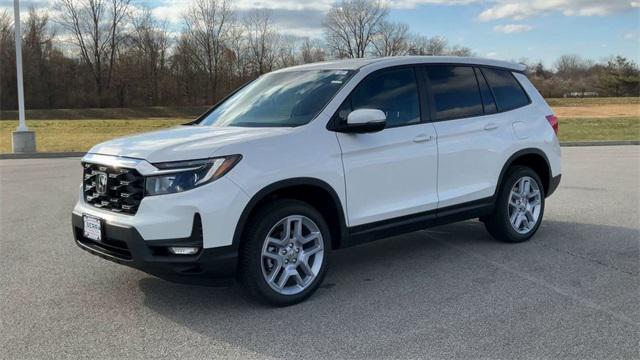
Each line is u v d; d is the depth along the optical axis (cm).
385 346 384
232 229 418
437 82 569
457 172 565
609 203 878
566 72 9512
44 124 3772
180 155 414
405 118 532
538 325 414
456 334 401
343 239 486
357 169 486
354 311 446
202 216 407
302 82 539
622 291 484
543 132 653
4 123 3775
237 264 429
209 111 582
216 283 435
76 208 479
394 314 439
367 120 464
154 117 6291
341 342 391
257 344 389
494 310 444
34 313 448
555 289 489
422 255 602
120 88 7119
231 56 7362
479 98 603
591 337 394
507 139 610
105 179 443
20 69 1903
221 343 392
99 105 7006
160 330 415
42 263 581
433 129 546
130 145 451
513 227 631
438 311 443
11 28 6669
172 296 484
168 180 411
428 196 543
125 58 7094
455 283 509
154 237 409
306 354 374
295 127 468
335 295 482
